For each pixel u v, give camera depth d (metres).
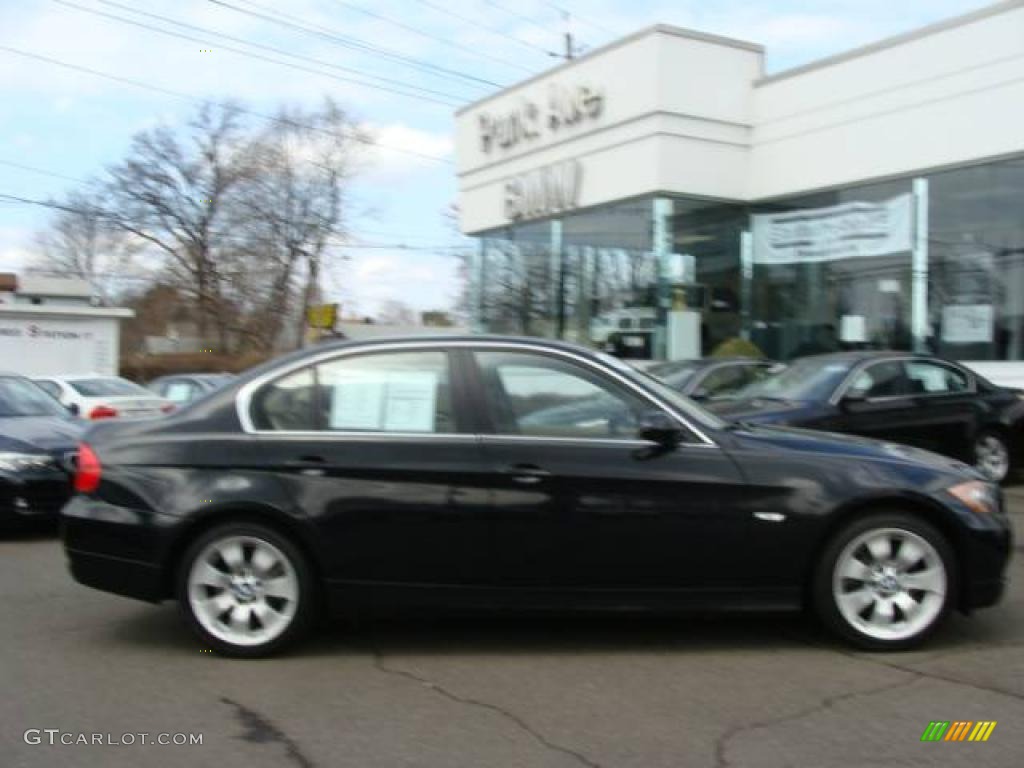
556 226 19.61
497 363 5.31
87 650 5.30
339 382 5.31
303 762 3.89
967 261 14.55
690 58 17.12
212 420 5.28
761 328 17.86
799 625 5.66
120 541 5.14
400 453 5.11
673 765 3.83
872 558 5.14
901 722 4.23
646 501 5.04
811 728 4.18
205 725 4.26
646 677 4.82
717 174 17.53
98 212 44.50
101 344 31.05
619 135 17.75
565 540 5.05
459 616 5.39
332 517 5.06
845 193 16.31
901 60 15.24
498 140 20.94
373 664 5.05
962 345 14.62
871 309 15.93
